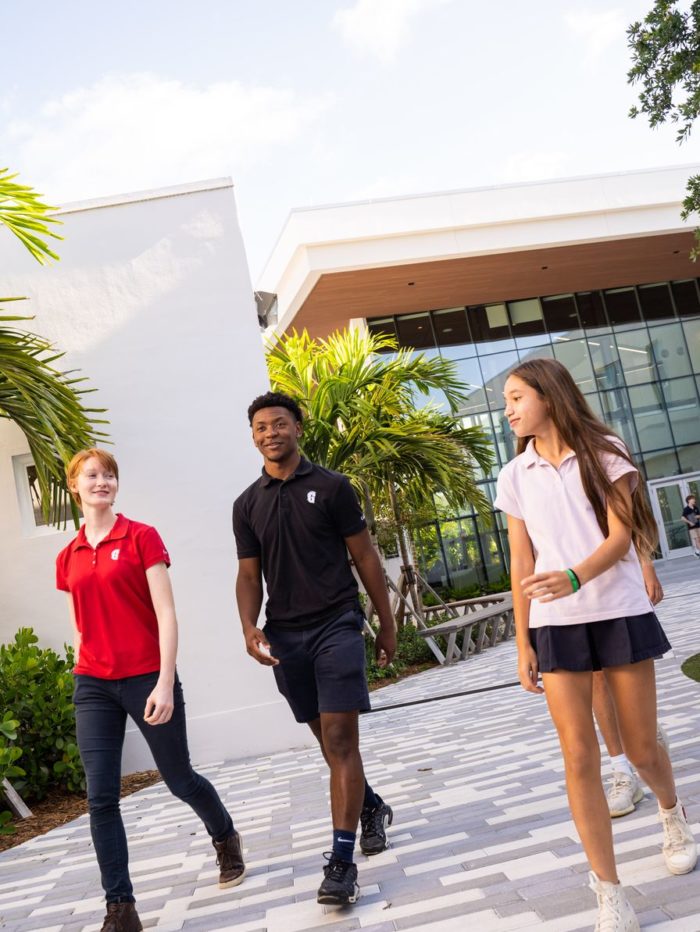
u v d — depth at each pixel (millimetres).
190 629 7488
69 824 5668
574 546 2455
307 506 3338
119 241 7934
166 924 3119
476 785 4516
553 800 3857
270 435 3371
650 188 21969
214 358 7832
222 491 7680
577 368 26406
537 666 2488
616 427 26469
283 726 7375
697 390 26969
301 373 12742
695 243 23625
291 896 3197
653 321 27109
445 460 12781
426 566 23938
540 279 24547
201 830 4766
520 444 2674
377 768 5648
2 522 7664
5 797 6051
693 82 8883
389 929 2668
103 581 3057
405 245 20797
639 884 2619
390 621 3508
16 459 7801
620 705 2467
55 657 6984
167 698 2979
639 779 4000
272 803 5094
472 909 2693
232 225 7977
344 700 3172
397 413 12914
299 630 3361
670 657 8195
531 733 5883
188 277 7918
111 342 7824
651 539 2455
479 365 25594
